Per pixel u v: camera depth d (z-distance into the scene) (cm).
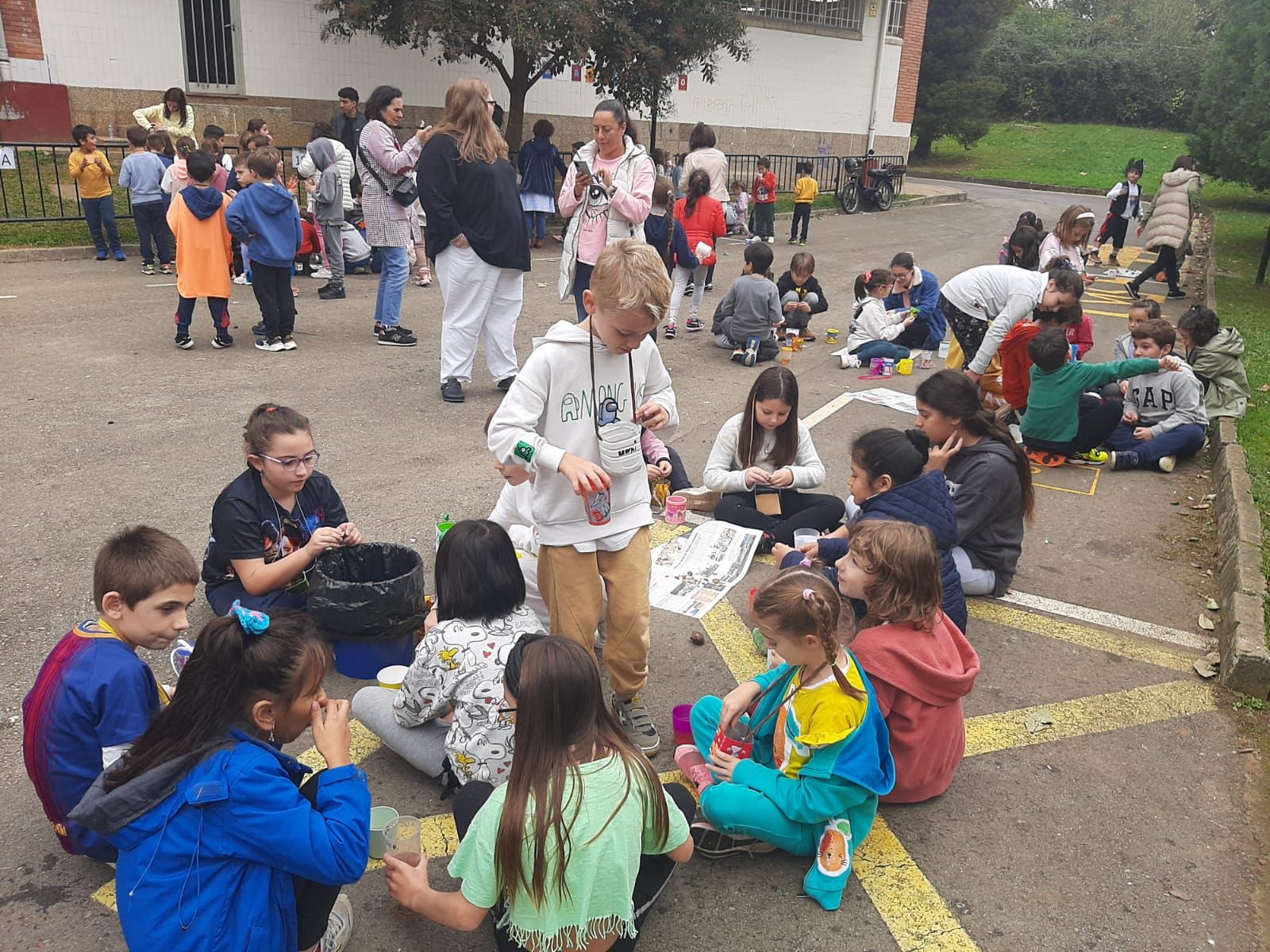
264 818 207
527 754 216
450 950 254
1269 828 312
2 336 809
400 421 652
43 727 246
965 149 3691
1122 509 567
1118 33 4866
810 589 259
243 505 349
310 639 219
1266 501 545
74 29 1445
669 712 361
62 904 262
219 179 1036
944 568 375
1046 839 303
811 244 1689
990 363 685
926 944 262
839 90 2534
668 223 873
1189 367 665
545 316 999
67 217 1216
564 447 302
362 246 1181
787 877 285
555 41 1416
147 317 905
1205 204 2212
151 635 258
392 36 1427
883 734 279
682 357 884
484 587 286
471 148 640
